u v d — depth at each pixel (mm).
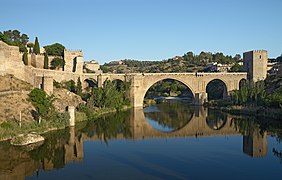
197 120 105750
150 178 44969
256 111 114000
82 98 123125
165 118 111625
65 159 55125
